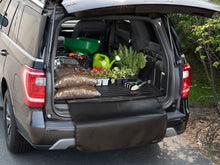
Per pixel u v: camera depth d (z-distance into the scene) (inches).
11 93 116.2
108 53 166.1
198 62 249.0
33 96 99.8
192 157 131.9
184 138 148.9
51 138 100.6
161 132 111.6
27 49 108.0
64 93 110.2
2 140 139.9
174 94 118.1
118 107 108.9
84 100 110.4
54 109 101.9
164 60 120.6
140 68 148.6
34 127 99.7
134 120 105.2
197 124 161.3
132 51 150.5
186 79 120.0
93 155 131.4
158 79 131.9
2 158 125.5
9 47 127.6
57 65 128.6
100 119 102.4
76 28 169.5
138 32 148.0
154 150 137.3
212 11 106.5
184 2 101.0
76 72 121.6
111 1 96.0
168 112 118.3
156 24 118.4
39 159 126.5
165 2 99.3
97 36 166.4
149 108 111.4
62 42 165.3
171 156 132.4
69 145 101.9
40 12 105.2
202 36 154.5
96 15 102.3
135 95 118.0
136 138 107.7
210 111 175.8
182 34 207.9
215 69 236.8
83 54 155.2
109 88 133.3
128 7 99.3
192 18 194.9
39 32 101.3
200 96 195.2
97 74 137.4
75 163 124.6
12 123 119.6
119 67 155.1
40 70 99.7
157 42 138.1
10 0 150.1
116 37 164.4
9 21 141.7
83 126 99.1
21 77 104.1
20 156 128.0
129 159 129.2
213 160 129.6
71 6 93.7
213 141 145.2
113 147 105.4
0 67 136.9
